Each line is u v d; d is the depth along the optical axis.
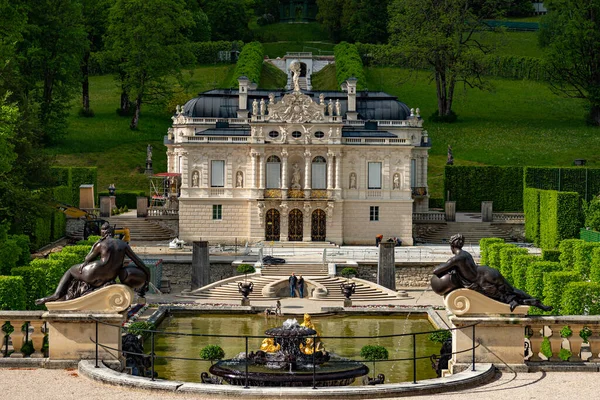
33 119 106.19
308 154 130.50
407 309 93.50
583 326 46.53
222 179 132.25
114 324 46.59
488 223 138.25
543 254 102.12
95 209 142.75
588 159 175.75
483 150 182.12
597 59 197.38
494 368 46.00
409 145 131.75
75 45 170.88
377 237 130.50
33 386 43.44
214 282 110.81
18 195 88.31
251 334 81.56
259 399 42.12
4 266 81.94
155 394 42.56
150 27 190.25
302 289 103.44
